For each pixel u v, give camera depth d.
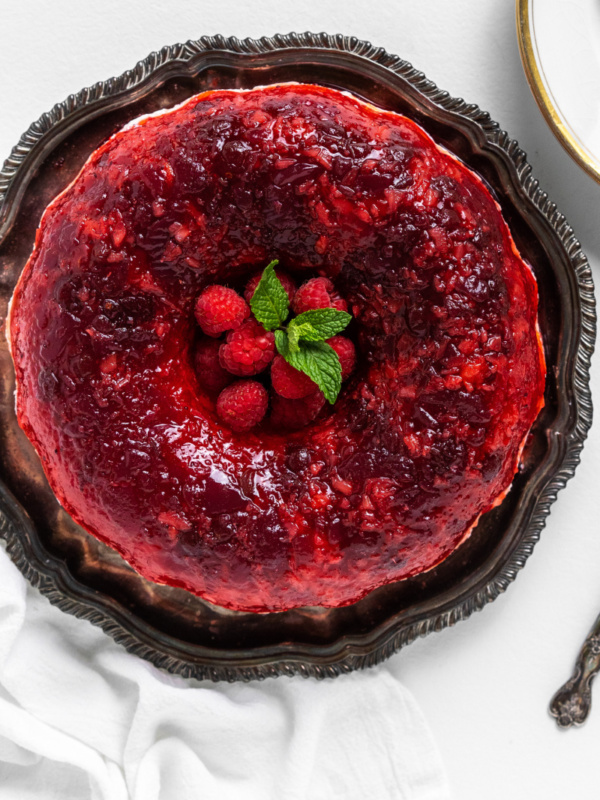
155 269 0.50
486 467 0.51
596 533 0.61
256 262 0.51
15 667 0.58
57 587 0.56
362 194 0.49
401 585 0.58
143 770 0.59
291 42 0.54
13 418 0.56
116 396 0.50
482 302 0.50
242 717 0.59
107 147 0.52
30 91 0.59
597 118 0.57
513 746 0.62
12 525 0.55
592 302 0.55
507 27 0.59
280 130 0.49
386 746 0.61
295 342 0.48
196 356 0.52
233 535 0.50
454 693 0.61
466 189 0.51
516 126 0.59
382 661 0.58
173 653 0.57
